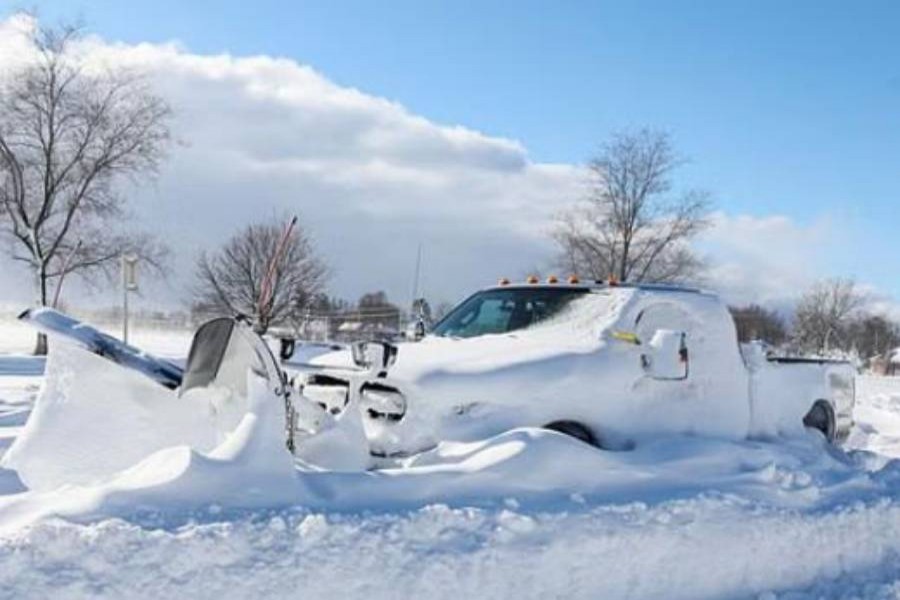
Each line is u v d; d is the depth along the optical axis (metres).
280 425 4.55
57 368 5.28
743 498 5.33
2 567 3.44
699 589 4.82
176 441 5.31
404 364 5.86
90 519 3.83
